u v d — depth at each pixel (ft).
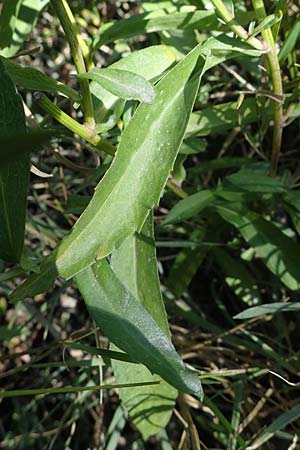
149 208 1.26
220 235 1.70
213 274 1.77
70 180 1.82
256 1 1.33
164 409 1.41
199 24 1.43
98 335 1.60
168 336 1.34
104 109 1.35
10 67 1.29
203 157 1.84
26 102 1.85
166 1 1.46
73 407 1.67
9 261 1.27
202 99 1.69
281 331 1.63
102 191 1.24
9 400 1.76
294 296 1.65
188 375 1.23
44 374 1.74
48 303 1.66
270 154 1.78
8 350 1.79
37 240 1.82
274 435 1.53
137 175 1.26
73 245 1.25
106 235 1.26
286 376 1.57
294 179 1.62
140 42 1.78
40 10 1.50
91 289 1.29
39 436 1.65
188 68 1.28
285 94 1.49
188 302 1.73
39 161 1.83
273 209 1.64
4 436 1.72
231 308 1.75
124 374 1.40
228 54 1.34
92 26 1.81
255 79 1.74
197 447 1.52
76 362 1.52
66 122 1.32
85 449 1.70
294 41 1.41
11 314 1.82
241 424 1.53
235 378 1.61
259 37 1.54
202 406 1.59
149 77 1.40
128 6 1.84
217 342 1.67
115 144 1.51
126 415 1.59
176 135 1.26
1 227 1.24
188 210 1.54
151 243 1.35
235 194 1.55
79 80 1.27
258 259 1.72
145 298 1.36
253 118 1.55
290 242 1.50
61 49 1.90
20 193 1.23
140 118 1.25
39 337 1.80
